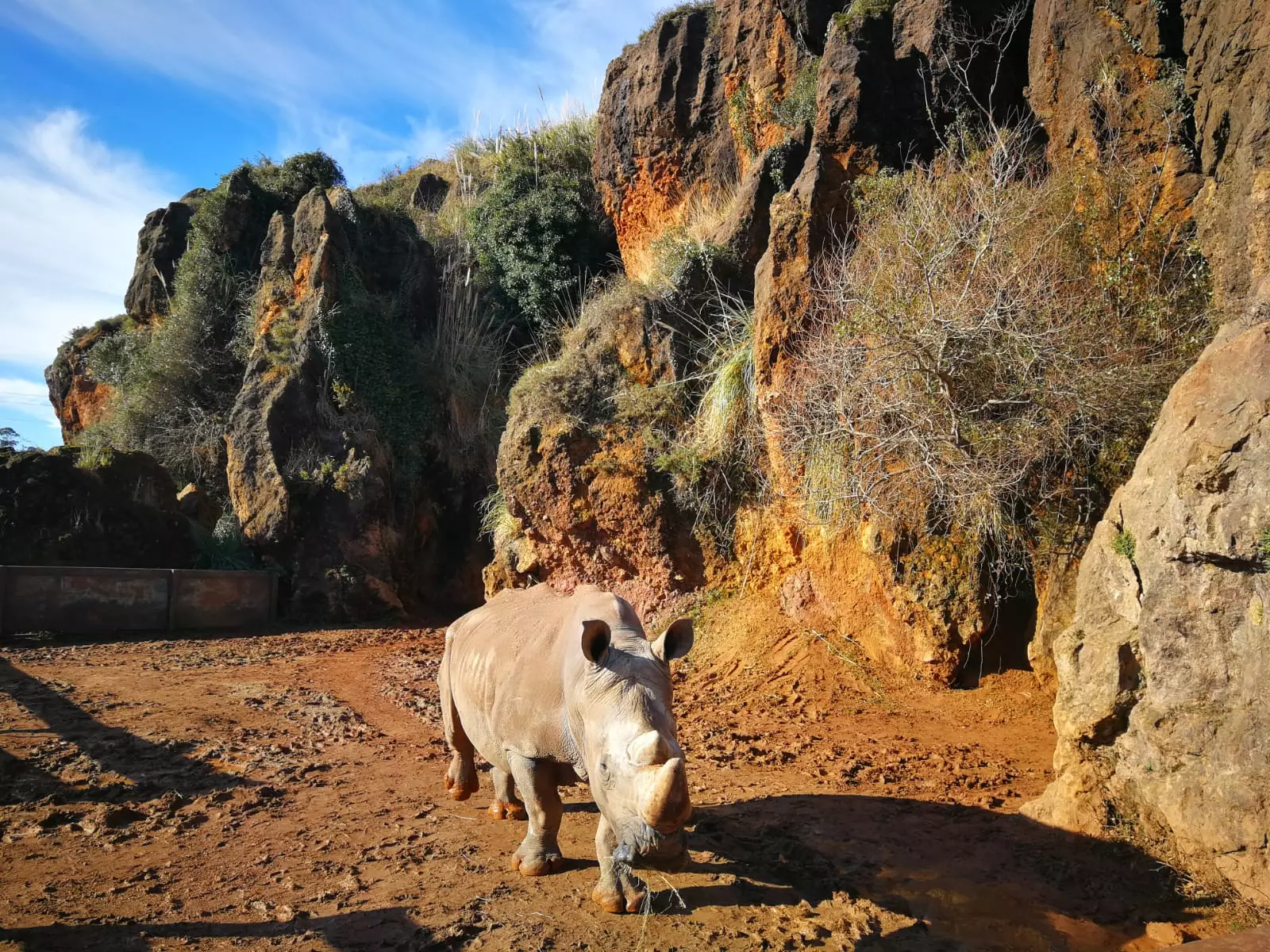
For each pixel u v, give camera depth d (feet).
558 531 43.21
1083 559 20.45
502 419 65.26
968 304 27.68
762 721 29.60
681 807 11.99
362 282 67.97
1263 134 24.29
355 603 58.95
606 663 14.58
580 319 51.55
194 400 73.56
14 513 55.26
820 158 37.50
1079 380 26.35
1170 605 17.26
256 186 79.66
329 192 73.00
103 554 57.31
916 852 18.61
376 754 26.89
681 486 39.83
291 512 58.95
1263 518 15.55
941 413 28.07
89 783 23.80
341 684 37.93
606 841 16.03
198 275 75.87
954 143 34.99
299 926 15.58
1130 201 29.09
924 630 31.19
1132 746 18.12
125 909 16.29
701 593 39.81
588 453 42.39
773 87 45.85
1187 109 28.50
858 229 35.81
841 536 35.06
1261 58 24.85
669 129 52.49
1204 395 17.65
